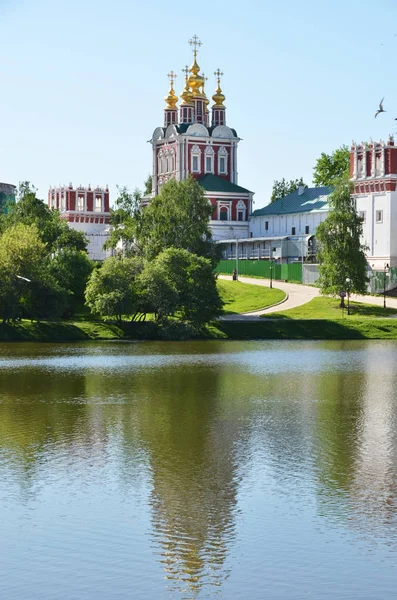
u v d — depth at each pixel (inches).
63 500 1298.0
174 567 1044.5
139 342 3715.6
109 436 1747.0
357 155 5506.9
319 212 6471.5
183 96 7322.8
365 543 1117.1
